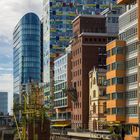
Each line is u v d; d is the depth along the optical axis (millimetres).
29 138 91500
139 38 108562
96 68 168500
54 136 132500
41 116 93500
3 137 123500
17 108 110188
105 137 117562
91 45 176750
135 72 111312
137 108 108500
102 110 155500
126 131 114562
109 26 185125
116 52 118938
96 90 159500
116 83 118000
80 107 176625
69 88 186125
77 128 170250
